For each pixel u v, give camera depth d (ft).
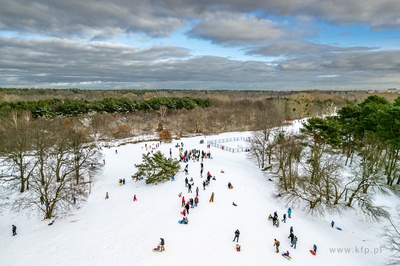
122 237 94.22
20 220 113.19
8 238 95.91
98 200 137.80
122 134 301.02
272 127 273.54
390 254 90.48
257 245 87.51
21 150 136.87
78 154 161.07
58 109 334.03
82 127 303.48
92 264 77.77
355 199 130.62
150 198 131.85
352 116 199.72
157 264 76.95
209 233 93.35
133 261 78.74
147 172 168.04
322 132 154.20
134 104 420.36
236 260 79.00
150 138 300.40
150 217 109.50
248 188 138.92
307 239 94.27
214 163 179.93
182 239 89.76
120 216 114.01
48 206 115.34
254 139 219.00
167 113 433.89
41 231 101.55
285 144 165.48
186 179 139.85
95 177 179.83
